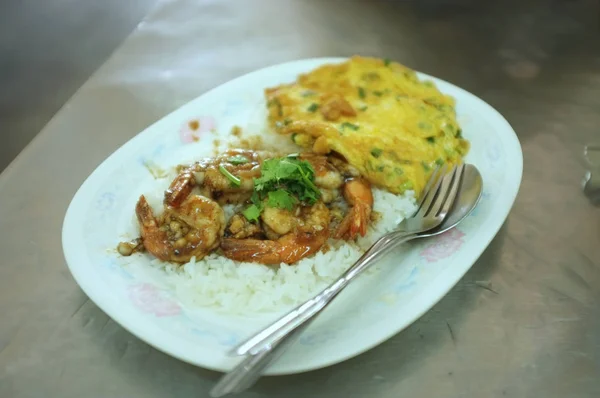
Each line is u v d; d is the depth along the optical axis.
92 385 0.35
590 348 0.35
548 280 0.39
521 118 0.53
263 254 0.38
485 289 0.38
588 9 0.68
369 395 0.34
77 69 0.71
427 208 0.40
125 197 0.41
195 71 0.61
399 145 0.44
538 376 0.34
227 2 0.73
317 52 0.64
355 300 0.35
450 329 0.36
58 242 0.43
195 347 0.32
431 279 0.35
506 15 0.69
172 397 0.34
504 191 0.40
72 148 0.51
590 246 0.41
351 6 0.72
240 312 0.35
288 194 0.40
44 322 0.38
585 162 0.48
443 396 0.33
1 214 0.45
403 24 0.68
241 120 0.48
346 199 0.42
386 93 0.48
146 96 0.57
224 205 0.41
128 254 0.38
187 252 0.38
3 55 0.74
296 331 0.32
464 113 0.47
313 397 0.33
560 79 0.58
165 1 0.73
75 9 0.82
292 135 0.45
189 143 0.46
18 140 0.62
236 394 0.34
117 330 0.37
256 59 0.63
